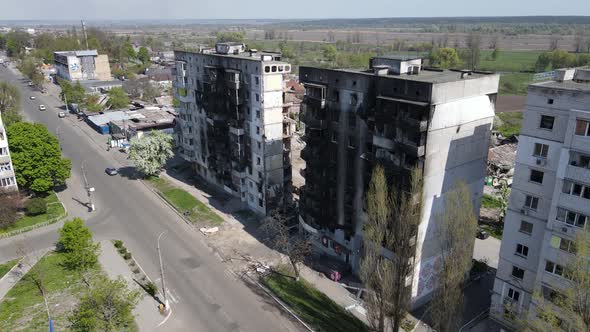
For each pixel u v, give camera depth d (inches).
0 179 3203.7
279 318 2174.0
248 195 3378.4
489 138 2203.5
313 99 2402.8
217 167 3654.0
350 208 2404.0
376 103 2057.1
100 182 3937.0
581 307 1387.8
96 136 5349.4
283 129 3142.2
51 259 2679.6
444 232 1883.6
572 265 1493.6
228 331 2081.7
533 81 1939.0
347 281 2466.8
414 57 2278.5
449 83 1892.2
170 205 3444.9
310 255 2723.9
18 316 2156.7
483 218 3117.6
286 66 2972.4
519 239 1927.9
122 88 7406.5
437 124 1919.3
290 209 3280.0
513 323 2011.6
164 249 2802.7
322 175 2532.0
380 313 1861.5
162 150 3969.0
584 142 1599.4
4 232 2987.2
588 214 1642.5
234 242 2888.8
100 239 2923.2
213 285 2433.6
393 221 2014.0
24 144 3339.1
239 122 3211.1
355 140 2252.7
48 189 3572.8
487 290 2330.2
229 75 3157.0
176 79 3998.5
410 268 2068.2
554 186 1753.2
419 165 1940.2
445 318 1726.1
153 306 2244.1
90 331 1835.6
